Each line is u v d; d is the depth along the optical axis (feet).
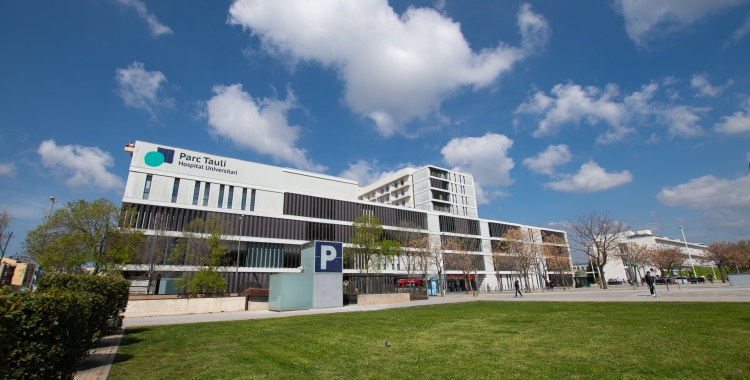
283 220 195.11
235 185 187.11
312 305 95.30
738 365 24.53
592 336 37.76
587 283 320.70
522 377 24.06
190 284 106.73
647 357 27.76
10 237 136.87
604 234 181.98
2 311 15.23
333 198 218.79
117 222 107.24
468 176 351.25
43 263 95.86
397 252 179.63
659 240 398.01
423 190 321.52
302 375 26.50
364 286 169.17
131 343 42.93
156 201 162.09
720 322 42.45
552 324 48.37
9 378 15.56
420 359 30.42
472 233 292.81
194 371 28.48
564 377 23.73
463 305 94.17
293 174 212.43
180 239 124.47
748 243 330.34
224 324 62.75
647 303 71.56
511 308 76.64
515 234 252.01
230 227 175.83
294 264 191.62
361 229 171.42
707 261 307.17
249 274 176.14
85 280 38.19
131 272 138.72
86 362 32.14
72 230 100.42
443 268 225.35
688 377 22.63
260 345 39.86
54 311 18.66
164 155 170.09
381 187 373.81
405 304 106.73
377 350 35.12
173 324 63.67
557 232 342.03
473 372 25.70
